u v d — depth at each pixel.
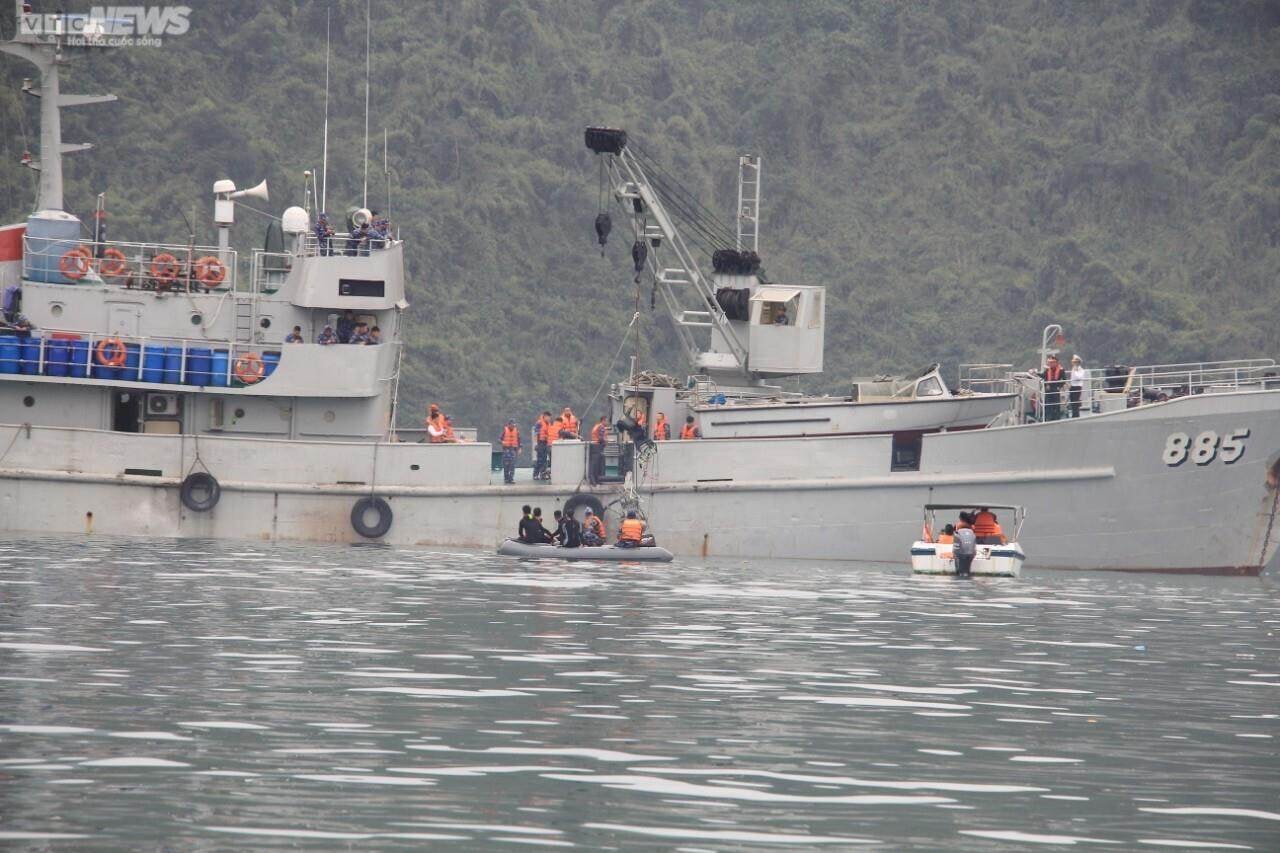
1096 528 166.50
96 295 169.62
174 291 171.00
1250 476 165.25
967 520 161.50
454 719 74.75
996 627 116.94
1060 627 118.31
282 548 161.00
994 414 171.25
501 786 62.53
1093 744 73.25
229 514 167.50
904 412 168.00
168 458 166.50
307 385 168.50
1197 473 165.25
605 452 171.50
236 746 67.62
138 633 98.69
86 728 70.00
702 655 97.50
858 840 56.66
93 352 166.12
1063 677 93.12
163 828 55.62
